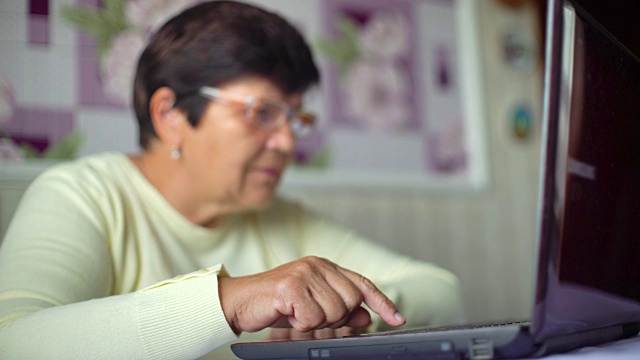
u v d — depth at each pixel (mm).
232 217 1181
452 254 2467
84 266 829
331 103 2201
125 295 674
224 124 1023
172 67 1037
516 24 2787
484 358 498
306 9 2186
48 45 1687
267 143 1056
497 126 2668
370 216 2244
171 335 631
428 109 2467
